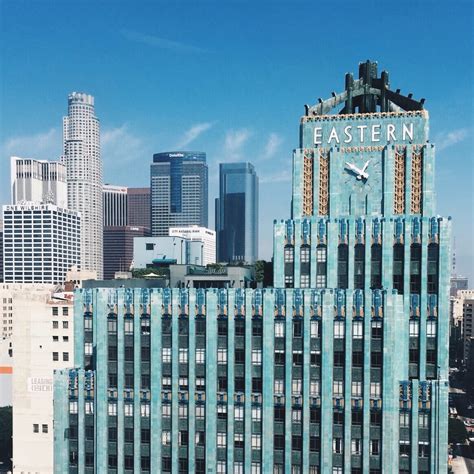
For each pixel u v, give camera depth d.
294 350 82.50
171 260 142.88
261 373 83.56
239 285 96.31
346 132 89.38
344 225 86.00
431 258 82.69
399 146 87.06
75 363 90.75
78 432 88.81
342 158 89.38
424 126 86.25
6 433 170.00
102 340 87.25
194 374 85.19
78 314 90.38
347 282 85.62
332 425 81.69
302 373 82.19
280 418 83.06
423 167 85.69
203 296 84.88
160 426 86.06
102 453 87.38
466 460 185.00
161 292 85.94
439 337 81.88
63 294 157.50
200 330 85.19
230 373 84.00
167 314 85.94
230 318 83.81
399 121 87.25
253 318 83.56
